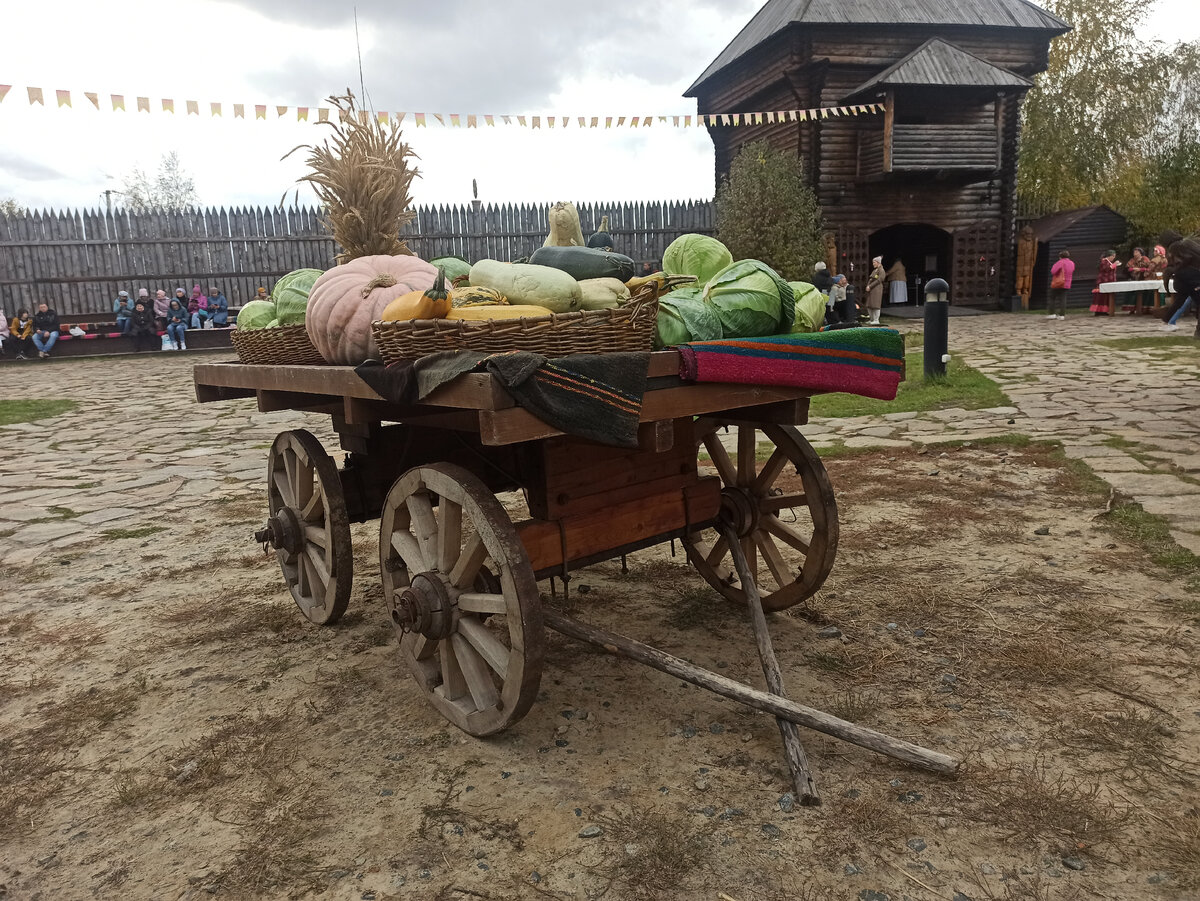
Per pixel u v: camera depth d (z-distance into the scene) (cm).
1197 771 235
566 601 391
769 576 409
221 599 420
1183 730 256
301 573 384
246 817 237
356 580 443
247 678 328
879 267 2048
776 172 2034
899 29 2217
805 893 197
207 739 281
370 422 314
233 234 2403
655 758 257
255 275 2433
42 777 263
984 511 500
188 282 2388
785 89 2295
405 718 290
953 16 2262
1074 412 794
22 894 210
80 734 289
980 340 1569
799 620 360
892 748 231
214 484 688
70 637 379
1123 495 504
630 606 386
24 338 2108
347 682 321
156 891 208
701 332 261
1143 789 228
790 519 515
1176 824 212
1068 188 3181
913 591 382
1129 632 325
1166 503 480
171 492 664
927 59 2081
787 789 238
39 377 1697
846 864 205
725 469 365
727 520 343
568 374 210
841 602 376
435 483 264
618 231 2527
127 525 569
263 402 347
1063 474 572
